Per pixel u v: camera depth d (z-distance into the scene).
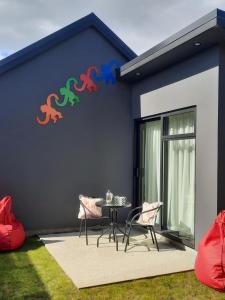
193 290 3.76
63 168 6.42
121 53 6.88
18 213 6.11
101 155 6.70
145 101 6.43
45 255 4.96
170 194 5.84
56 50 6.38
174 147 5.75
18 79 6.12
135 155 6.90
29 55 6.12
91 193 6.62
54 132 6.36
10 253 5.04
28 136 6.18
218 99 4.68
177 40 4.77
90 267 4.42
